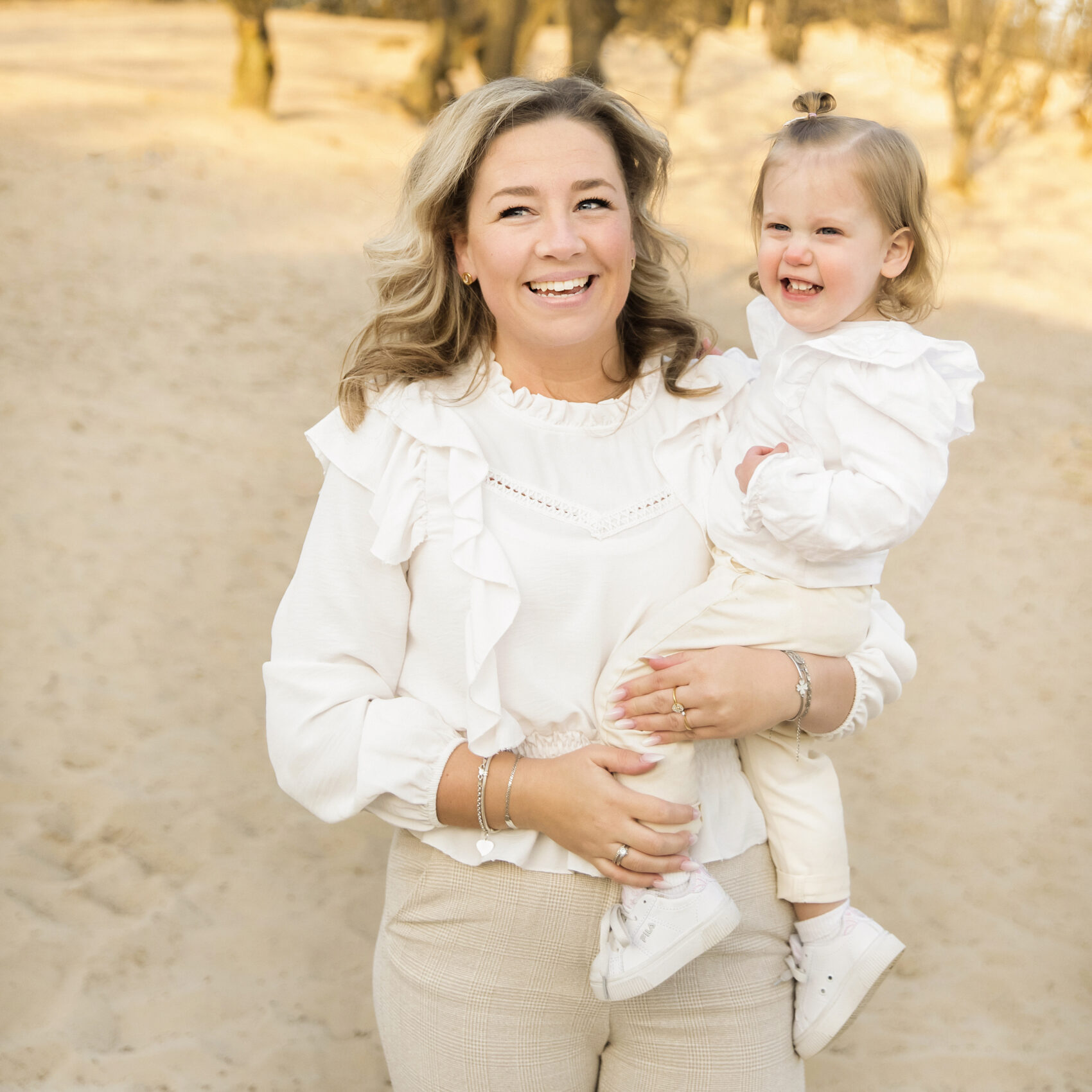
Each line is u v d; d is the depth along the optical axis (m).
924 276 1.88
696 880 1.62
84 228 10.79
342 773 1.65
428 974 1.69
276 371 8.29
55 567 5.50
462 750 1.66
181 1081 2.90
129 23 21.44
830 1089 3.07
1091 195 15.62
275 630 1.74
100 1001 3.14
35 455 6.62
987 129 17.53
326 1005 3.22
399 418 1.70
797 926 1.83
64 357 8.07
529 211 1.65
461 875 1.67
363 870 3.82
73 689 4.59
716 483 1.81
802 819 1.80
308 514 6.29
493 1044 1.66
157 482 6.47
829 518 1.66
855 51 20.33
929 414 1.70
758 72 19.31
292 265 10.59
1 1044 2.95
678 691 1.64
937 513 7.27
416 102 16.23
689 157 15.73
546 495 1.70
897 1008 3.40
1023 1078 3.14
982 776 4.61
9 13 21.41
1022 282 12.87
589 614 1.70
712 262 11.86
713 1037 1.69
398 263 1.79
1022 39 15.92
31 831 3.78
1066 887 3.98
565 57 15.75
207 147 13.48
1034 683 5.36
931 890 3.92
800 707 1.70
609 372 1.84
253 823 3.97
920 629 5.83
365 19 25.36
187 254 10.53
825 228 1.79
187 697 4.62
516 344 1.79
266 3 14.73
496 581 1.62
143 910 3.50
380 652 1.72
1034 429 8.79
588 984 1.67
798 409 1.79
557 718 1.72
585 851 1.61
